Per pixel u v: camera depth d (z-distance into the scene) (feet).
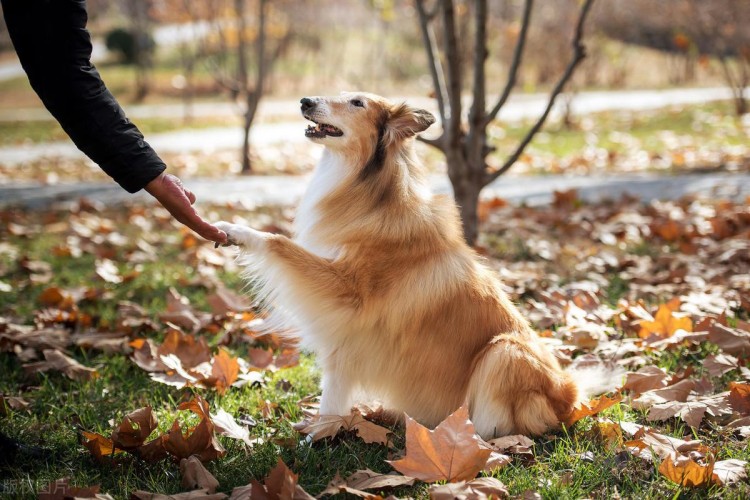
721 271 18.43
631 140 54.80
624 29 122.42
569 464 10.03
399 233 11.00
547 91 99.40
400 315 10.87
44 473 9.90
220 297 17.11
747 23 80.84
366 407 12.38
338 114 11.66
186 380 13.10
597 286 17.92
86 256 23.48
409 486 9.45
